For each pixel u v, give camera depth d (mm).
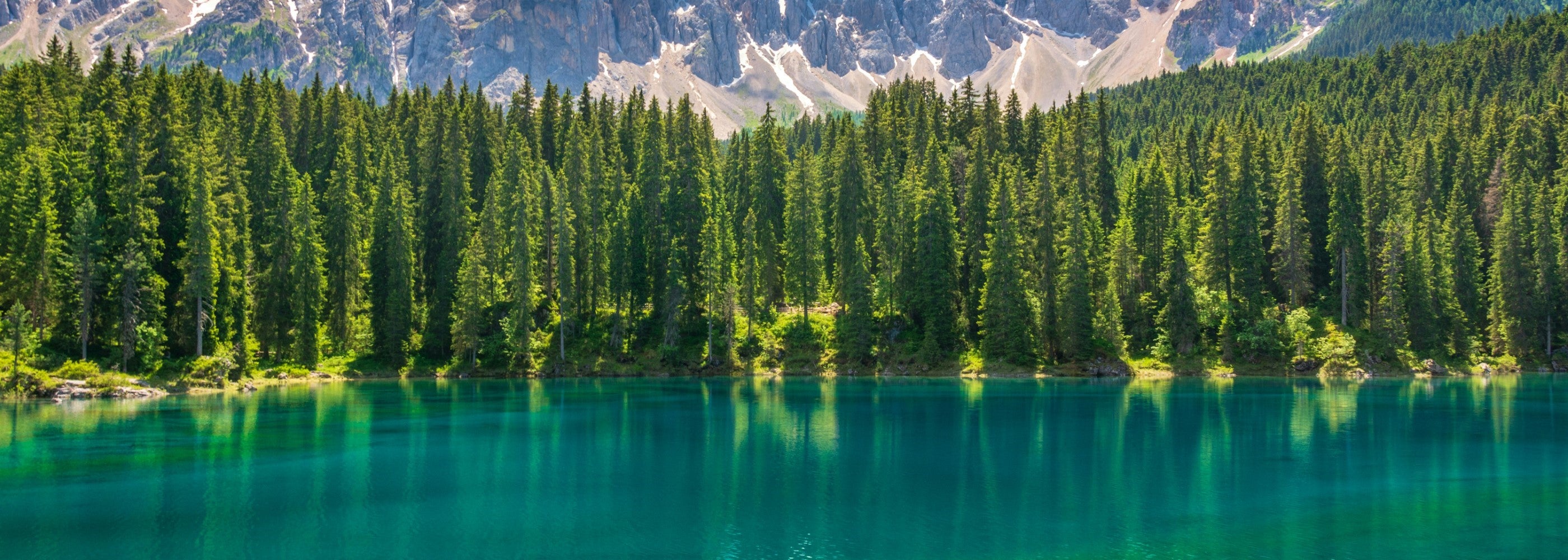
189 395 63812
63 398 58250
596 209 94438
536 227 92938
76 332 64438
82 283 63156
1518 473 35875
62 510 29203
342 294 85688
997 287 84312
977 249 92000
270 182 89562
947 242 88938
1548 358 89438
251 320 79875
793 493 32281
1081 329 83750
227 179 77125
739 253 93125
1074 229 84500
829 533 27062
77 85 98812
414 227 94312
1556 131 114188
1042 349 85812
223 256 72375
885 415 54062
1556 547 25781
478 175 105250
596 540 26188
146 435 44469
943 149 113812
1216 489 33031
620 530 27297
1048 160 93812
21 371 58375
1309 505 30609
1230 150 102812
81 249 63125
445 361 86812
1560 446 42312
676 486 33375
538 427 48656
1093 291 89625
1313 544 26078
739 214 103500
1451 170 113188
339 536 26453
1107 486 33625
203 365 68375
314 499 31016
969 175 94938
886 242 91688
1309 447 42156
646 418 52750
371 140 111188
